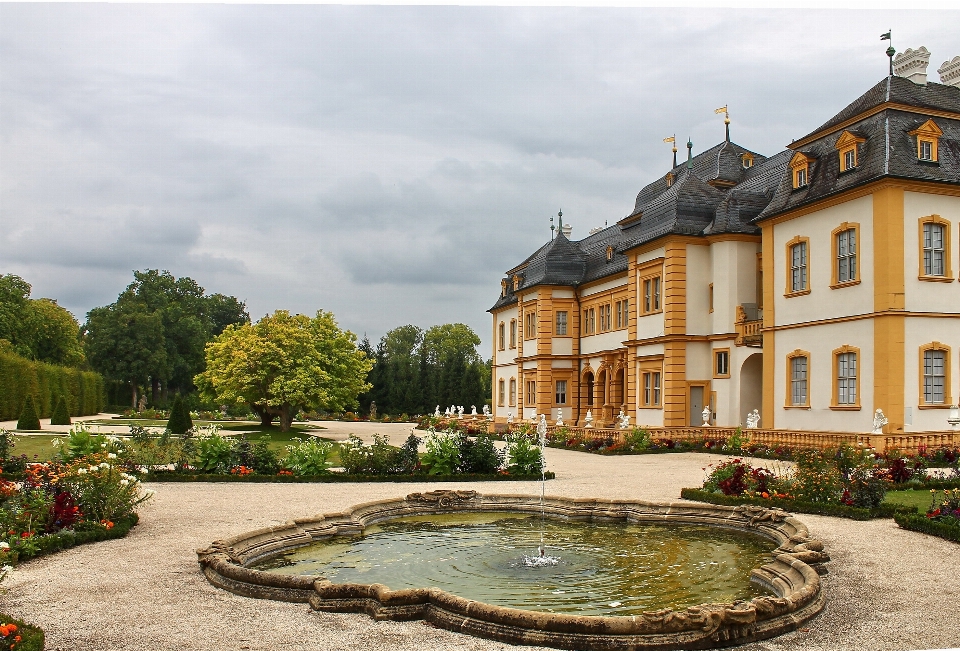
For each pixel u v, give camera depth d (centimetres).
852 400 2780
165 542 1340
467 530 1505
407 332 13238
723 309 3519
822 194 2894
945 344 2681
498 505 1742
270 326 4816
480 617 841
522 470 2366
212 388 5372
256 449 2416
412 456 2389
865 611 911
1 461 2352
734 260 3512
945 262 2706
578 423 4997
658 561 1217
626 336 4416
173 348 9619
